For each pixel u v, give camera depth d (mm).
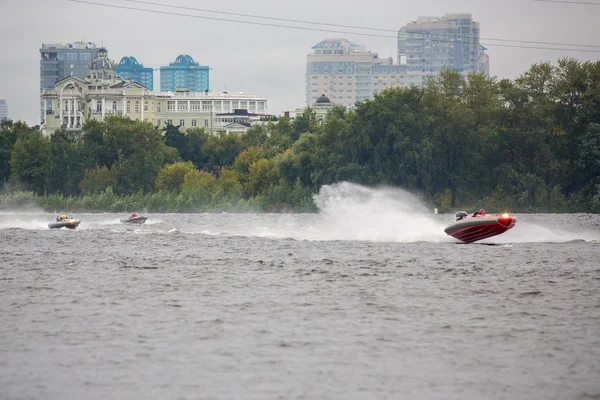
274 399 89062
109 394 90625
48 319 123688
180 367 99375
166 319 123312
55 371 97938
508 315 125312
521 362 100562
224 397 89688
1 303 136375
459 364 100125
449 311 128750
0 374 96938
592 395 89375
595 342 108625
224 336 113000
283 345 108500
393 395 90188
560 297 139625
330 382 94062
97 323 120875
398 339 111375
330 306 133000
